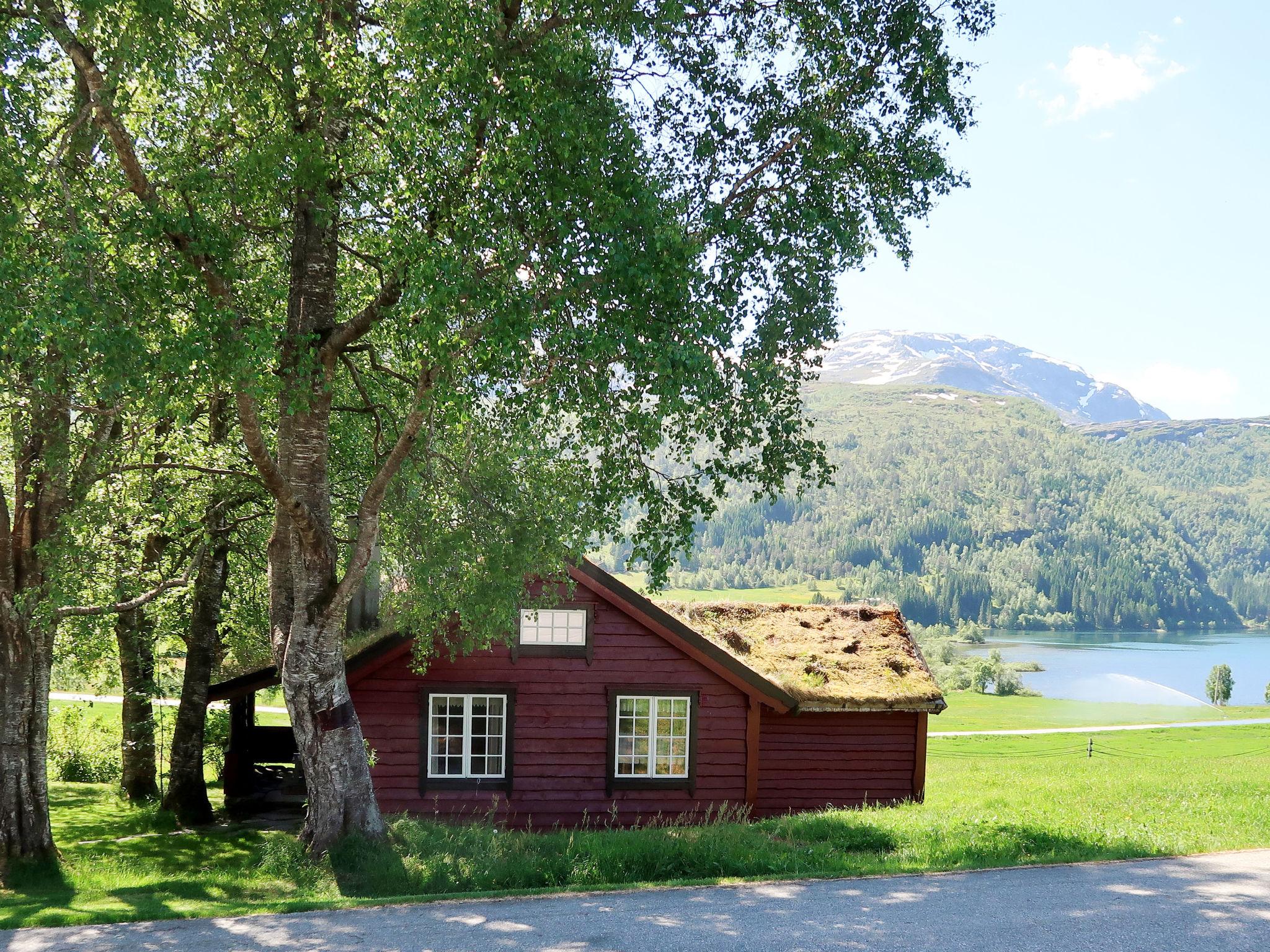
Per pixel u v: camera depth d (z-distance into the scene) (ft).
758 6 51.08
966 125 51.16
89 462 52.65
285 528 55.06
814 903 39.65
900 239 50.75
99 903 43.93
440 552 54.44
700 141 49.96
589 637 70.33
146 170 47.37
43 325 35.83
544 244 43.14
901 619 85.92
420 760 68.28
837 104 50.93
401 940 35.22
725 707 71.61
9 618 53.01
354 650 69.36
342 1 44.52
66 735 99.50
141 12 39.06
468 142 40.75
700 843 50.37
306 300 50.34
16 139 38.37
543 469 56.65
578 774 69.72
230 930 37.22
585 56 42.70
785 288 48.83
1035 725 290.35
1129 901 39.19
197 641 74.18
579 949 33.58
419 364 45.62
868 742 75.20
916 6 48.65
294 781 85.40
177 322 44.29
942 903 39.22
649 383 45.27
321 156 43.73
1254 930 34.94
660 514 53.26
